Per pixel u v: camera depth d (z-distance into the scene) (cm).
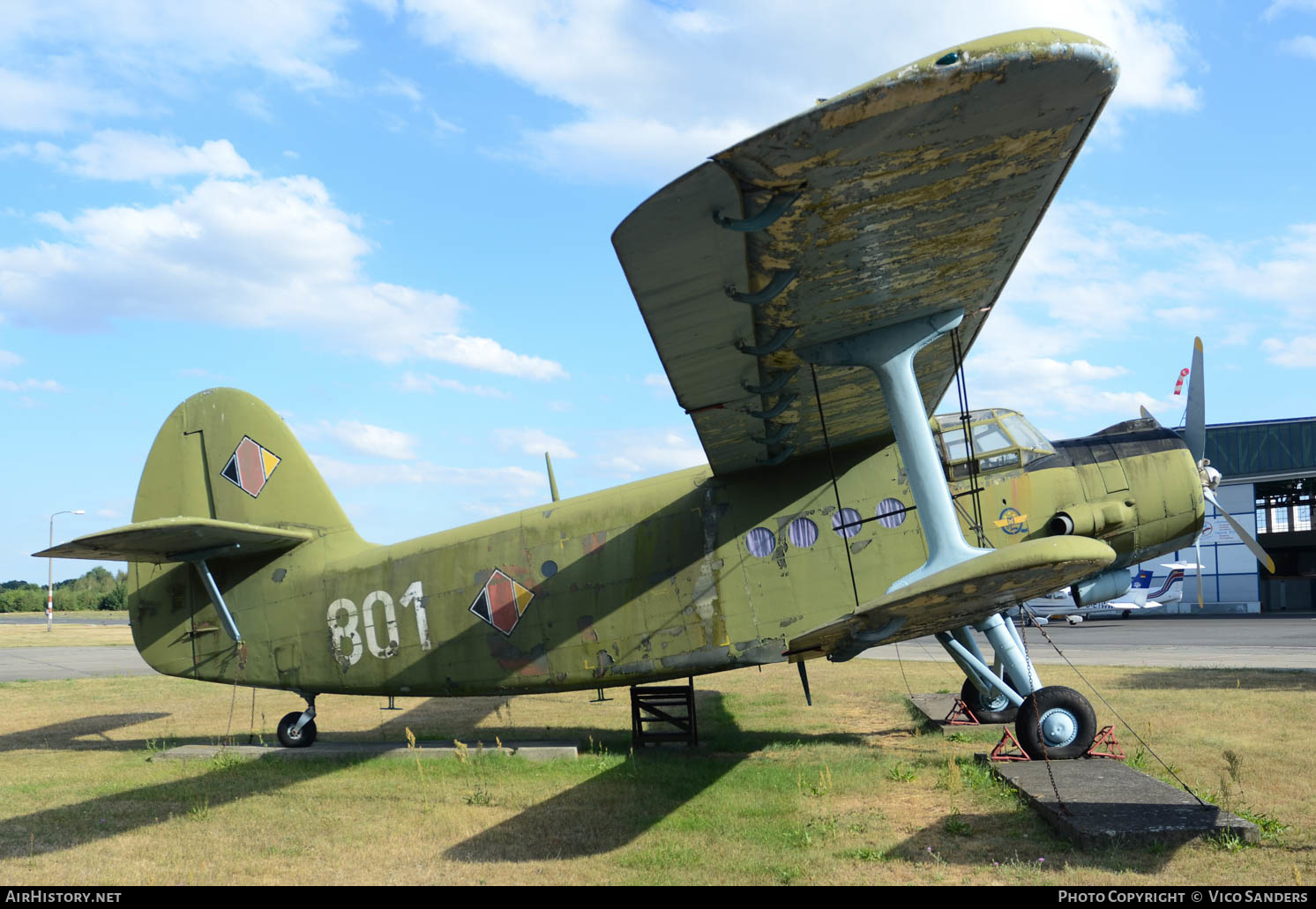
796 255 468
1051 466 906
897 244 481
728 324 540
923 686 1505
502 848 649
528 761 963
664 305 495
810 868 574
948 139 389
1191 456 921
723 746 1019
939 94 356
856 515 917
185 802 813
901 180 414
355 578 1075
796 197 409
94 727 1338
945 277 543
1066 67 356
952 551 607
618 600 970
